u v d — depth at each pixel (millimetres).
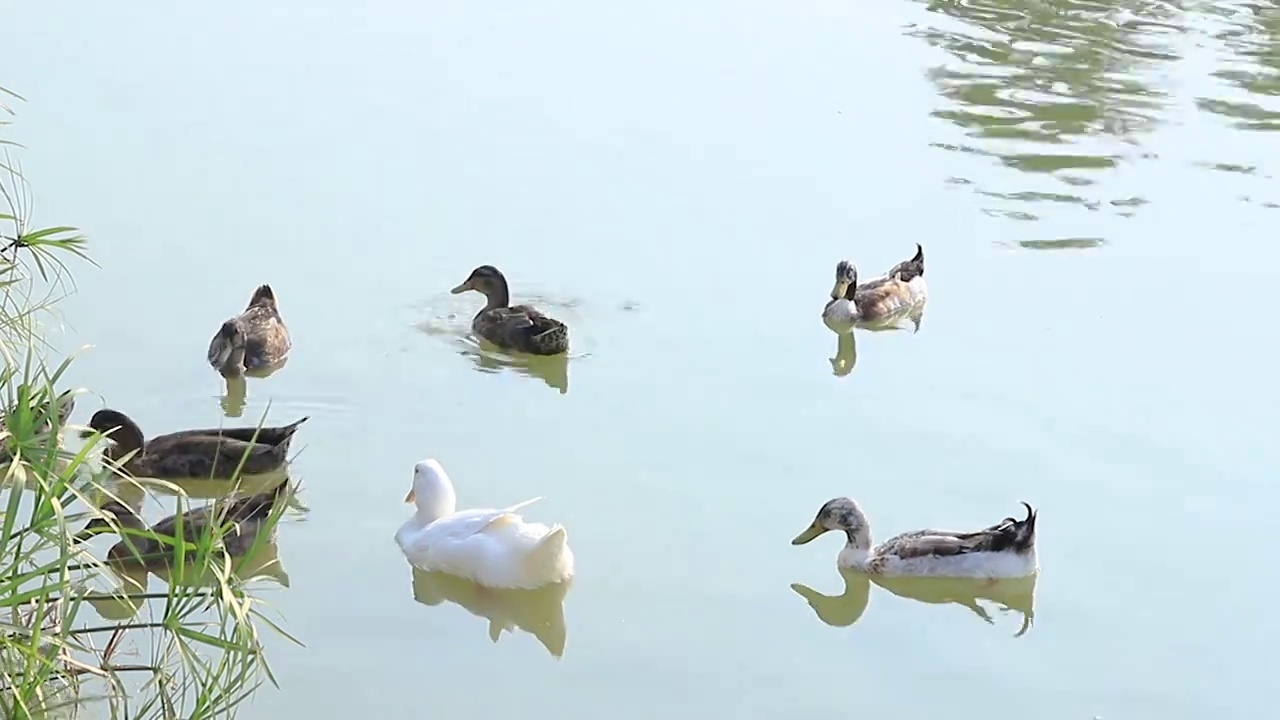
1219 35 32469
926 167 24406
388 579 13508
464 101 26203
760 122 26031
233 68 27016
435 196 22219
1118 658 12836
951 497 15242
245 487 15172
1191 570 14102
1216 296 20156
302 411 16469
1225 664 12742
